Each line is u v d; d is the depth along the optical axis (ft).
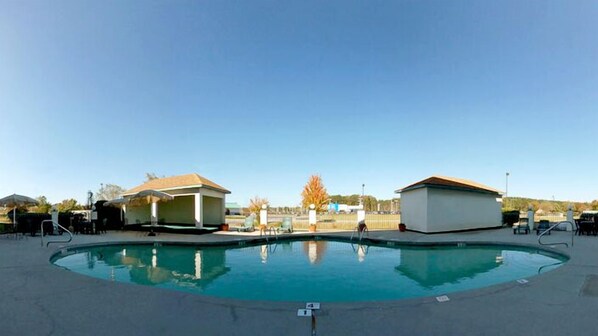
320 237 56.75
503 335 11.60
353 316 13.61
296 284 26.40
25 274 22.02
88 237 51.52
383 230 68.69
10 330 12.16
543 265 33.47
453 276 28.94
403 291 24.30
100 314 13.98
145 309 14.61
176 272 30.91
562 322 12.89
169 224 82.07
